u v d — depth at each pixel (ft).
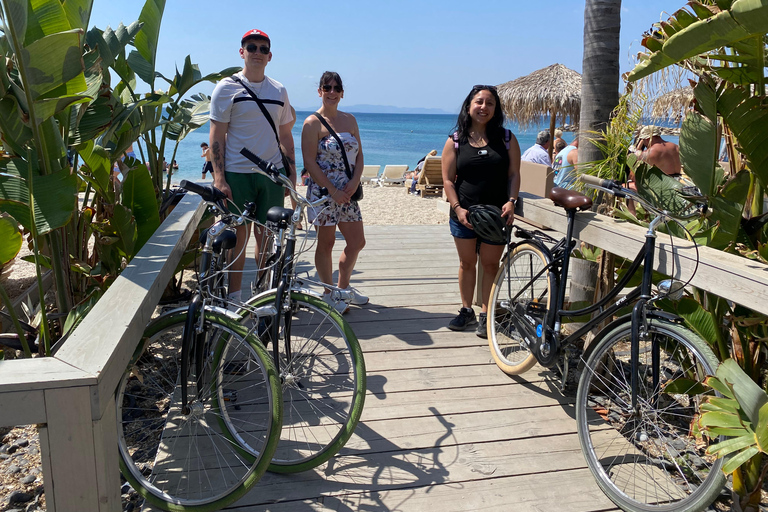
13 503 8.68
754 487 8.19
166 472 8.70
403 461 9.04
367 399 10.82
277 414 7.70
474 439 9.66
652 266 8.34
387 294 17.01
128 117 11.80
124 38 12.13
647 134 17.29
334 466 8.91
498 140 12.85
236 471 8.73
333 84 13.43
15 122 8.89
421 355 12.80
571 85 36.37
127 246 11.93
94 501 5.63
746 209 9.17
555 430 9.98
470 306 14.34
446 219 35.96
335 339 10.91
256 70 12.50
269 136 12.64
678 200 10.14
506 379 11.80
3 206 8.61
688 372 9.04
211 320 8.11
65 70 8.20
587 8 12.57
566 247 10.40
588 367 8.86
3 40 9.23
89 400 5.37
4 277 12.73
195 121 16.07
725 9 7.20
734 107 7.82
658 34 8.39
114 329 6.34
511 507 8.07
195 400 8.43
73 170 10.46
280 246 9.03
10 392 5.20
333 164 13.64
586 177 9.14
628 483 8.57
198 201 14.35
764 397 6.53
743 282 7.07
